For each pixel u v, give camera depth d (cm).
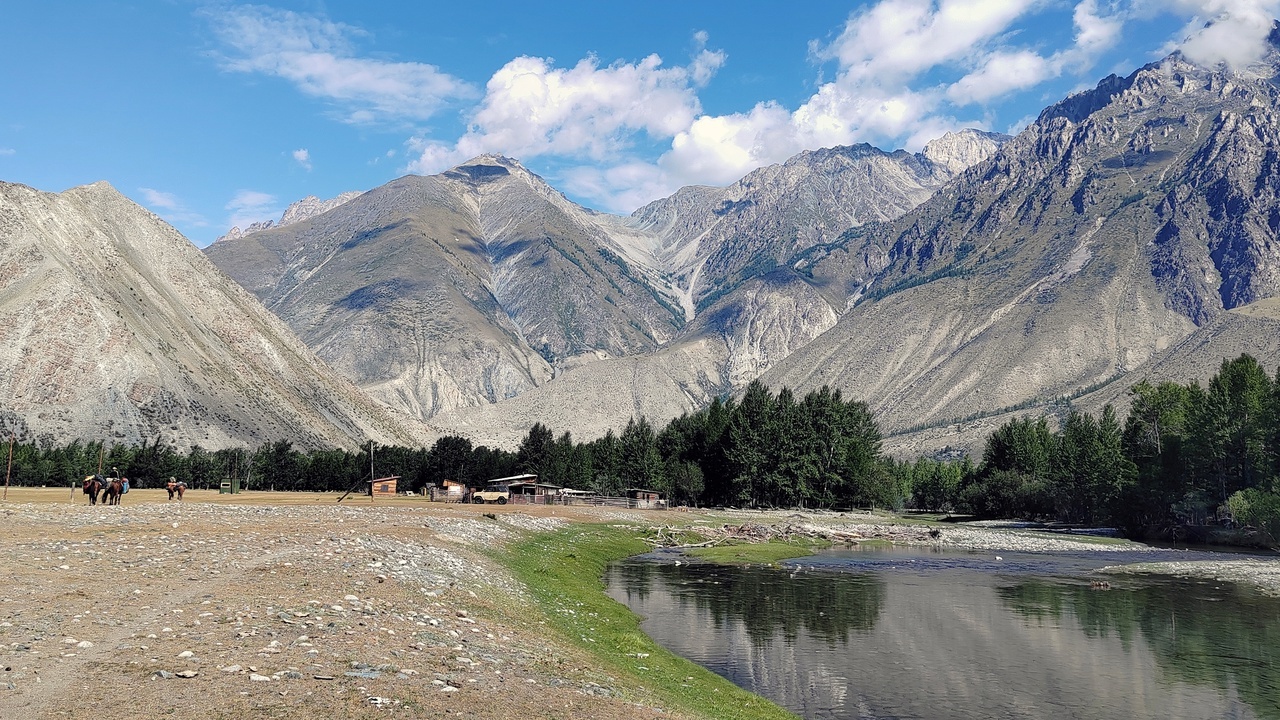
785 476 19250
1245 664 4222
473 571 4941
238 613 2859
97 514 6425
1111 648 4584
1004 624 5275
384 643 2684
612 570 7800
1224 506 13762
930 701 3497
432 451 19750
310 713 1889
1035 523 17762
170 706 1850
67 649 2259
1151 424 16138
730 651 4353
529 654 3008
